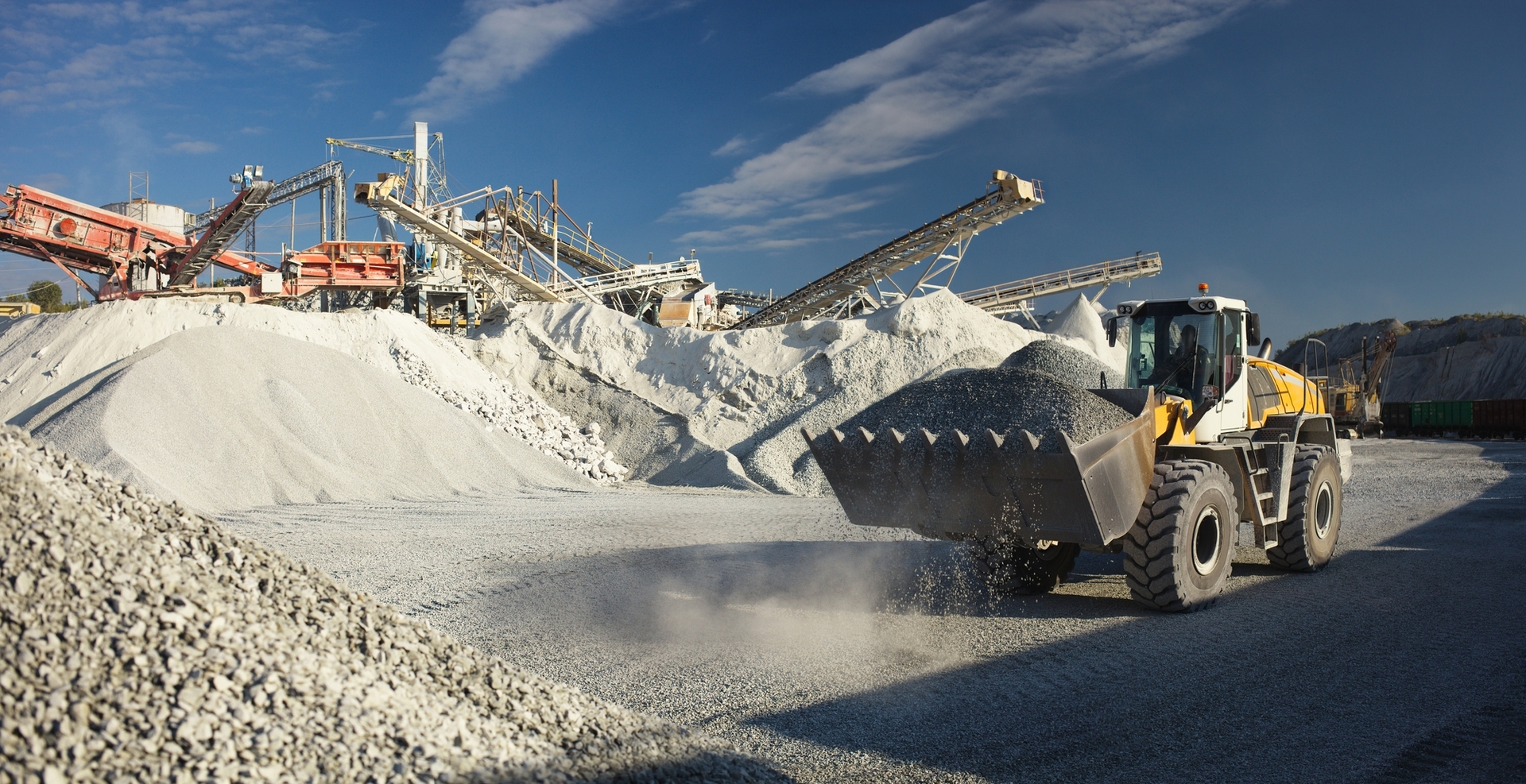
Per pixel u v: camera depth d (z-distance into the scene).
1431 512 13.16
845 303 35.12
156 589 3.52
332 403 18.27
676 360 26.88
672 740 4.26
